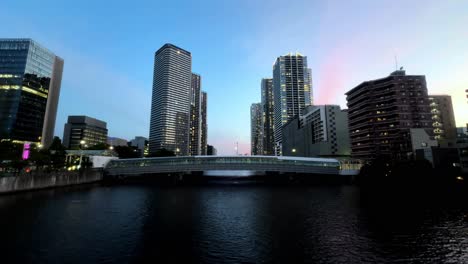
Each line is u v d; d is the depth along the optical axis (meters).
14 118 141.75
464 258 20.89
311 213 40.09
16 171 72.88
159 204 50.03
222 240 25.81
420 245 24.08
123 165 105.75
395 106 115.94
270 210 43.09
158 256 21.45
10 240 25.39
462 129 160.25
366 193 67.75
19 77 145.88
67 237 26.56
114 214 39.16
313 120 189.50
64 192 67.81
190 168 102.75
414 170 76.56
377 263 19.98
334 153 168.38
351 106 139.25
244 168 101.88
